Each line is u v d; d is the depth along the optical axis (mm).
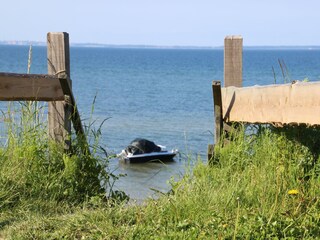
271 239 5340
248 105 7301
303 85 5980
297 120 6078
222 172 7062
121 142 20031
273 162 6867
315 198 6133
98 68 100125
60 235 5836
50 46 8398
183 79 69000
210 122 26766
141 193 10102
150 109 33375
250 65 115875
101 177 8047
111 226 5953
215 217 5848
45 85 7961
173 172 12633
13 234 5980
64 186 7625
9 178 7445
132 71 89750
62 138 8242
